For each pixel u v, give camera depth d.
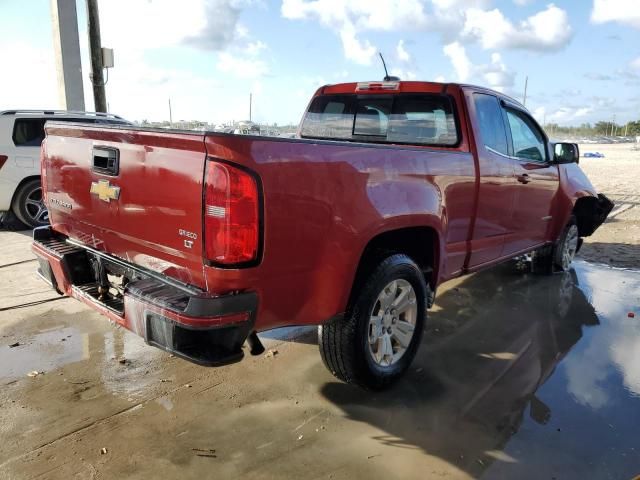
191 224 2.54
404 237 3.66
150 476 2.62
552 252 6.22
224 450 2.84
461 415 3.26
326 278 2.88
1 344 4.07
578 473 2.73
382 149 3.15
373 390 3.44
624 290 5.91
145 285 2.79
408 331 3.61
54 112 8.47
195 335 2.53
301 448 2.88
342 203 2.87
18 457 2.72
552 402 3.43
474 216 4.23
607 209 6.87
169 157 2.61
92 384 3.49
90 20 10.74
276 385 3.56
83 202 3.27
